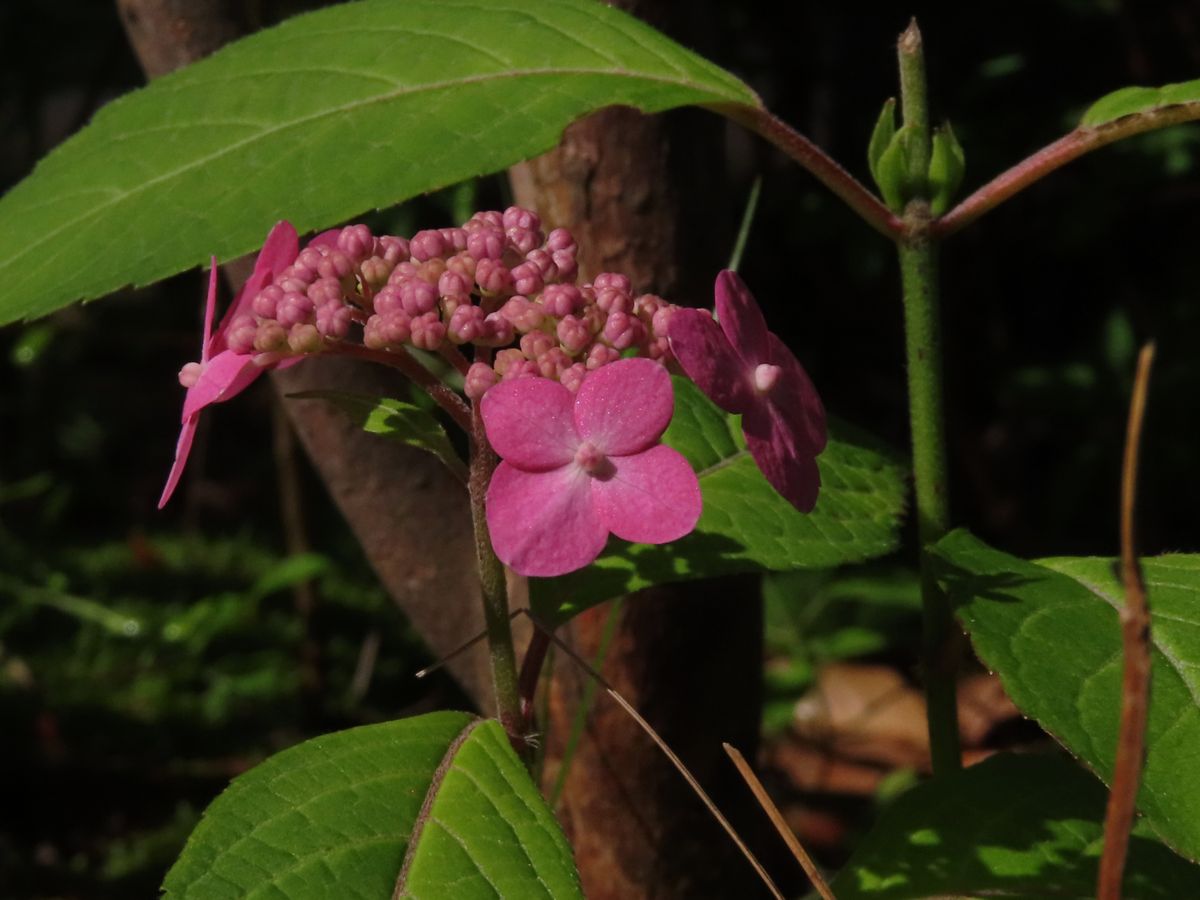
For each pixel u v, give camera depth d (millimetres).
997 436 1463
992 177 1232
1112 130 549
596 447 493
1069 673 521
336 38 573
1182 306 1327
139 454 1666
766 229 1403
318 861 495
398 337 513
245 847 495
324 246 538
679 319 495
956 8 1350
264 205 551
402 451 663
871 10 1362
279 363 530
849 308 1451
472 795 508
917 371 569
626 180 639
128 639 1183
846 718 1147
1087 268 1431
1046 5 1335
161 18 659
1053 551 1357
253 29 664
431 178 547
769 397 507
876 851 571
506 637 529
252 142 562
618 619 640
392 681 1156
